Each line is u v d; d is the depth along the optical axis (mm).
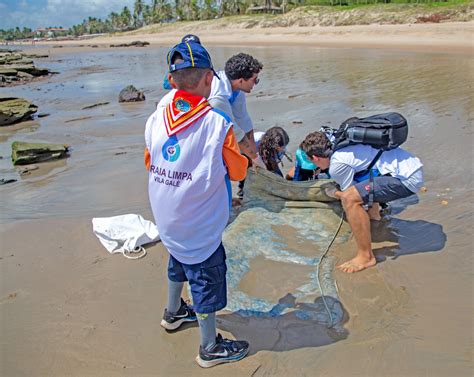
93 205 5738
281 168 6582
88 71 26125
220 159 2662
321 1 69812
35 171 7285
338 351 3098
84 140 9094
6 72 22359
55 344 3303
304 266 4121
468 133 7543
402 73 15039
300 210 4918
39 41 134625
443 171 6070
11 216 5547
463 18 39969
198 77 2621
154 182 2793
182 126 2625
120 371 3031
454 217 4844
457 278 3818
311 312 3510
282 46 37312
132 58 36375
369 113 9469
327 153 4309
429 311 3438
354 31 41438
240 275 4012
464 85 11758
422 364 2938
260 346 3193
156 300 3762
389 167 3975
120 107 12617
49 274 4219
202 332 2969
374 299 3619
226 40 53688
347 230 4660
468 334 3176
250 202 5129
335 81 14305
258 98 12164
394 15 46969
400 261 4121
